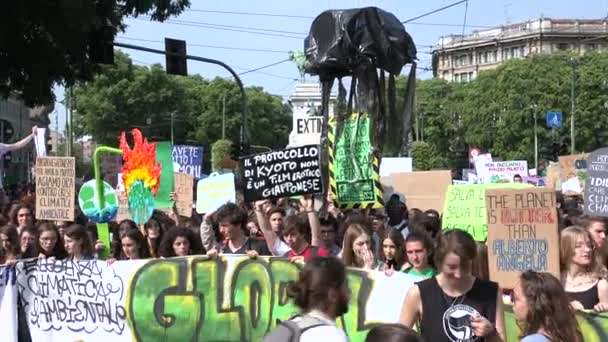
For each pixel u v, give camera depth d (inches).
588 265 207.5
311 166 296.0
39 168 365.7
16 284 266.5
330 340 134.3
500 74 2760.8
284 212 301.9
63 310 266.2
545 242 210.4
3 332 265.7
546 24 4554.6
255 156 301.4
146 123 3026.6
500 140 2728.8
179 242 274.8
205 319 252.8
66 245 288.2
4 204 477.7
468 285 172.4
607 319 192.1
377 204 398.6
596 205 269.7
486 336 165.0
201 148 652.1
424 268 221.0
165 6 840.3
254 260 249.1
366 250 251.9
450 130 3331.7
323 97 478.0
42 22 745.6
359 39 452.8
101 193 363.6
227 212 270.1
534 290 151.4
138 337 259.6
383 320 223.5
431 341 170.1
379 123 462.3
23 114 2869.1
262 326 246.7
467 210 308.5
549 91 2588.6
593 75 2559.1
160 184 358.9
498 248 215.5
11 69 785.6
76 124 3051.2
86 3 735.1
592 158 271.0
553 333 149.3
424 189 511.8
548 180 650.2
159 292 258.2
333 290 143.4
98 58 755.4
